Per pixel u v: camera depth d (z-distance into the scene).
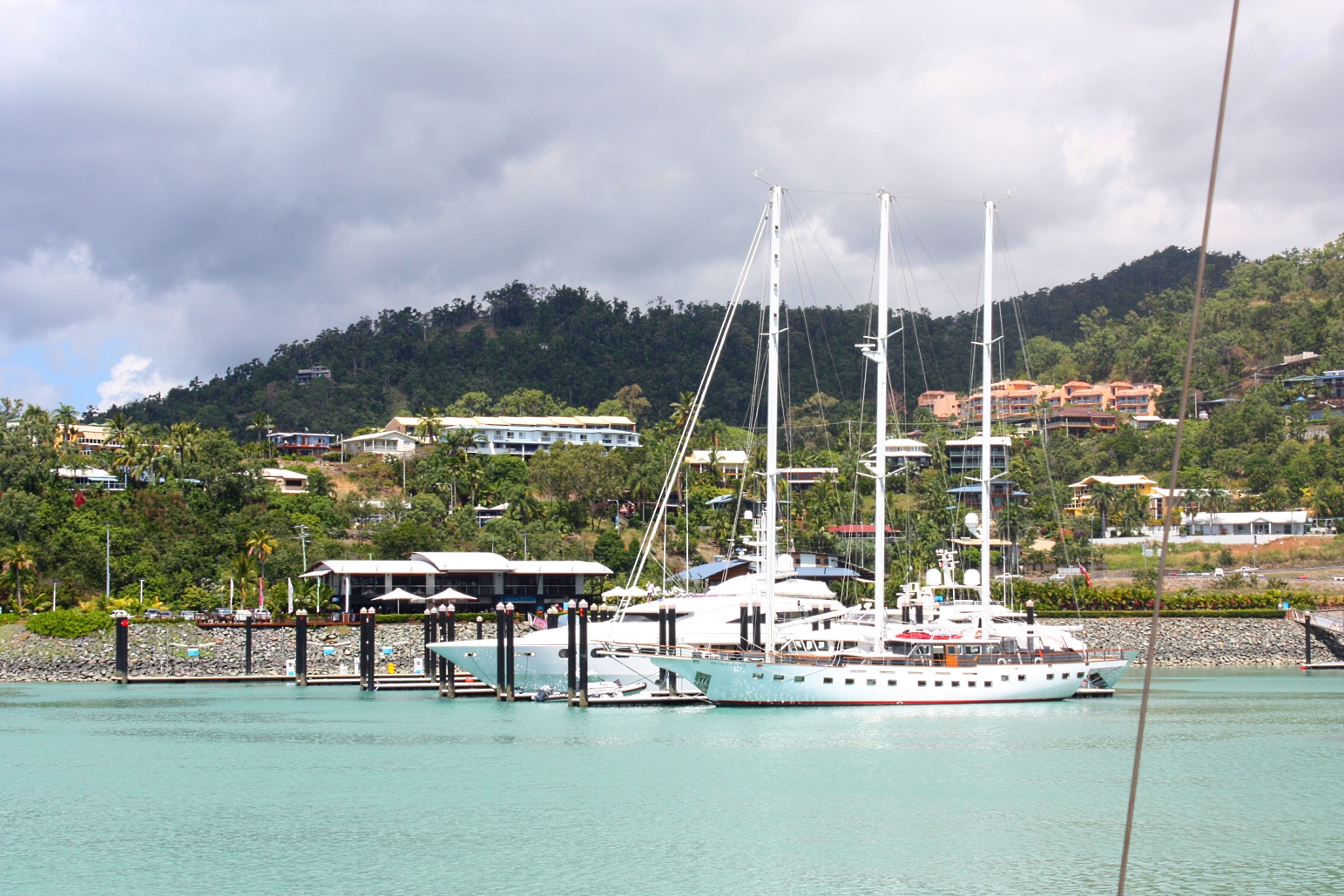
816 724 60.78
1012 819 41.78
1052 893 33.59
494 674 75.81
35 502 121.94
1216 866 36.19
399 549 131.00
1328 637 112.62
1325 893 33.53
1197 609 117.19
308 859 37.00
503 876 35.09
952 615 76.12
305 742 58.41
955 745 55.47
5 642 95.69
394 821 41.69
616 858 36.94
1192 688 86.88
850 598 104.94
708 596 74.19
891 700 64.69
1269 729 62.19
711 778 48.34
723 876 35.06
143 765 52.38
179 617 100.62
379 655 98.12
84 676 94.00
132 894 33.50
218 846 38.44
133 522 128.12
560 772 49.81
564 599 121.75
